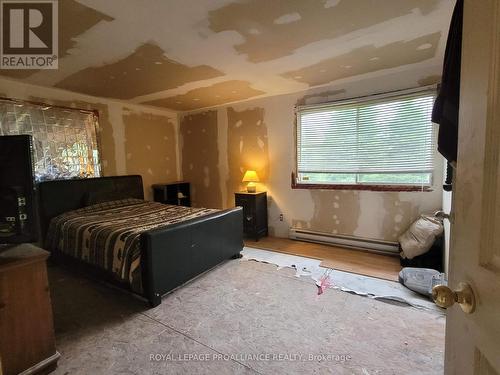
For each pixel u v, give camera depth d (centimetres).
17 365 143
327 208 386
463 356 66
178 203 498
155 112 487
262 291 247
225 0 174
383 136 336
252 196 408
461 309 67
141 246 222
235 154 464
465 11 64
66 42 227
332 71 313
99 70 291
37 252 154
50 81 324
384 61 286
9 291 140
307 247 376
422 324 194
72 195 357
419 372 151
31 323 148
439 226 279
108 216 316
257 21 200
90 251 261
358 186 357
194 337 185
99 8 180
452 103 93
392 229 341
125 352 172
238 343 179
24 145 144
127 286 237
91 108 396
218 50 248
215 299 235
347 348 172
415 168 320
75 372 155
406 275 254
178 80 330
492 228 52
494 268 50
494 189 51
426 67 301
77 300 239
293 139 403
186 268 253
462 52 65
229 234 314
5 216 144
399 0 179
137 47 238
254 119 436
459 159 67
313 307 219
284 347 174
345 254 344
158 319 207
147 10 183
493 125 51
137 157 459
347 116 359
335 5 183
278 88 378
